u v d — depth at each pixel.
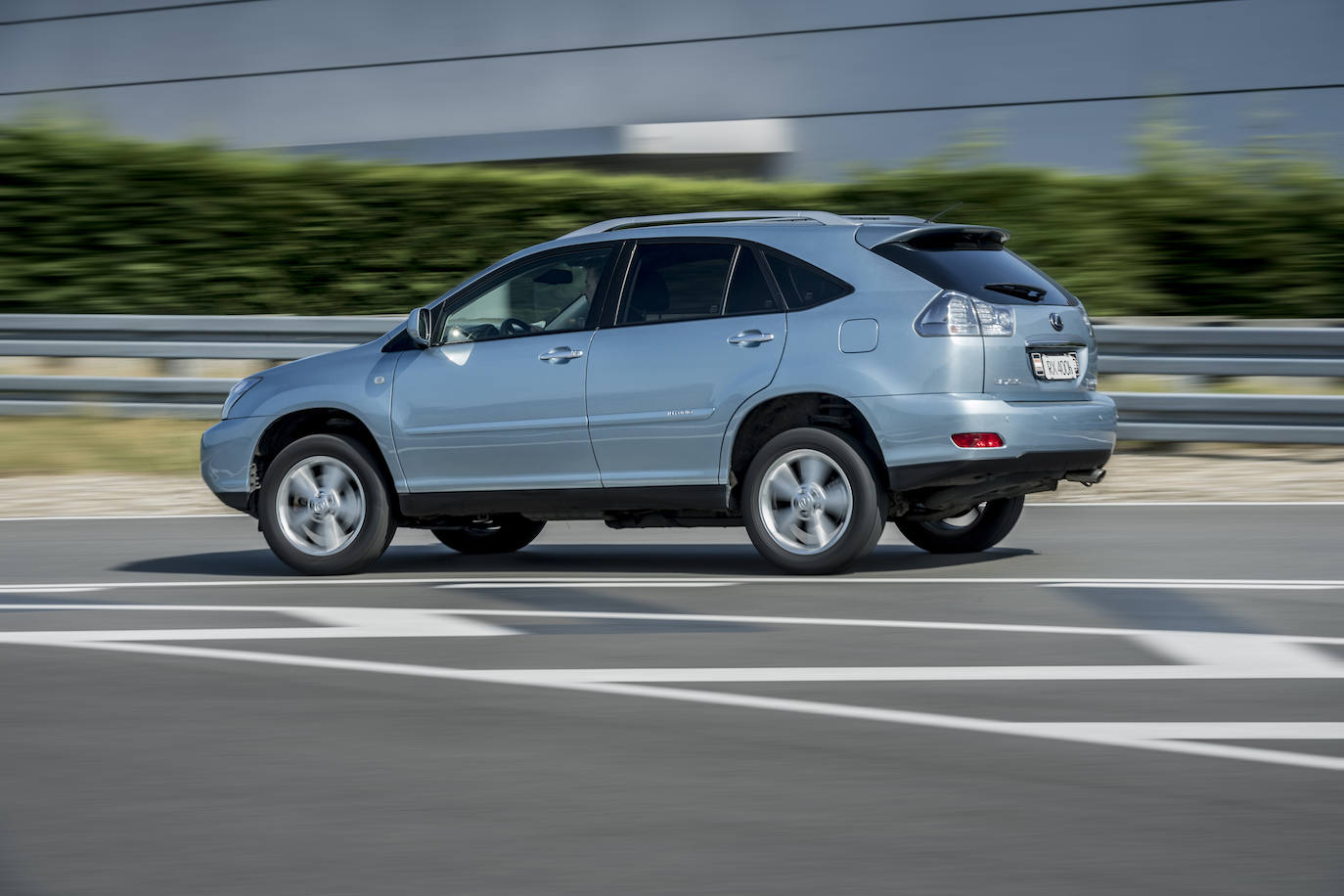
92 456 19.19
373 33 32.31
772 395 11.35
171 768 6.77
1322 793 6.26
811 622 9.80
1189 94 25.80
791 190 23.03
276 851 5.72
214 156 23.50
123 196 23.39
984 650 8.93
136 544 14.16
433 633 9.61
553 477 11.93
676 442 11.59
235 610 10.51
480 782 6.54
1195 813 6.04
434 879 5.43
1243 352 17.84
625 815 6.10
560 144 30.16
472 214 23.39
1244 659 8.61
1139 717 7.41
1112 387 20.64
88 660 8.90
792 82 28.78
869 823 5.98
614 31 30.22
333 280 23.61
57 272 23.45
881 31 28.05
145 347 20.86
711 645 9.15
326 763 6.83
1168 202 21.75
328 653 9.02
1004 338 11.27
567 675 8.41
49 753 7.02
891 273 11.35
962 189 22.23
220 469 12.70
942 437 11.06
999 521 12.61
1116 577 11.41
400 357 12.36
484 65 31.34
